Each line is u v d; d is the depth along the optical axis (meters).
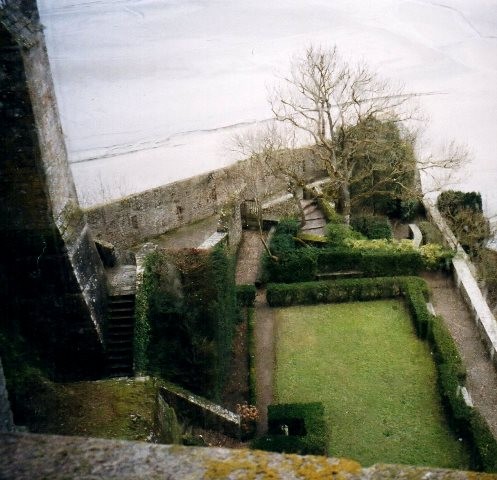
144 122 53.56
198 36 79.00
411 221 34.84
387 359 21.94
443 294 25.92
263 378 21.38
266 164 31.98
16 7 14.73
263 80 62.97
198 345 18.67
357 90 48.56
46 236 16.42
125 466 3.85
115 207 28.84
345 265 26.88
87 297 17.58
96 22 83.38
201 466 3.81
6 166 15.52
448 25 81.19
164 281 19.33
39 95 15.42
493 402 20.22
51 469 3.85
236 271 28.73
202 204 32.94
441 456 17.72
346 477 3.69
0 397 7.36
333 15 86.06
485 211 37.81
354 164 31.70
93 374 18.30
